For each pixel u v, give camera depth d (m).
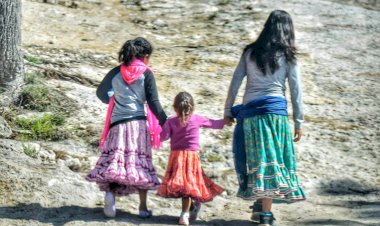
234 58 39.19
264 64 20.94
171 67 37.28
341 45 42.59
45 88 30.78
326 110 33.56
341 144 30.08
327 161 28.36
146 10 47.09
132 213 22.16
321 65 39.28
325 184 26.48
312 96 35.09
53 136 27.62
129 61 21.42
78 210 21.84
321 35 43.97
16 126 28.02
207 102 32.78
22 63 30.44
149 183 20.94
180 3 48.97
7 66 29.83
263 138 20.70
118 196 23.14
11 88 29.97
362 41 43.53
